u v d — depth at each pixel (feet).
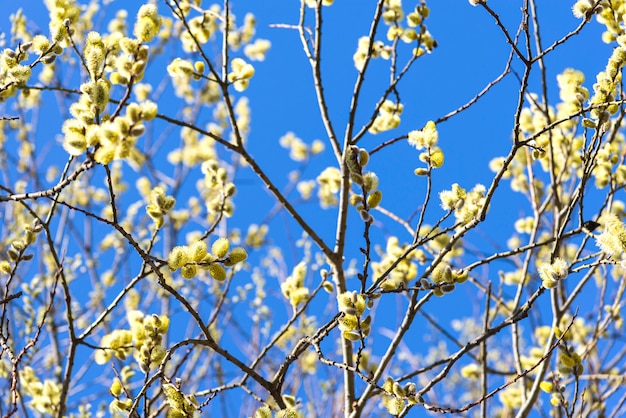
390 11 12.60
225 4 11.66
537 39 12.31
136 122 6.81
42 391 11.43
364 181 8.41
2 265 9.86
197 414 8.65
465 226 9.27
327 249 11.46
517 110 9.32
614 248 8.70
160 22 7.23
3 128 18.95
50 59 9.73
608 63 10.18
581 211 9.70
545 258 15.47
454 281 8.86
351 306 8.43
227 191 11.38
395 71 12.40
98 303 17.67
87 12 18.80
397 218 12.50
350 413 10.81
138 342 9.38
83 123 7.06
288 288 11.46
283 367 9.78
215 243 8.20
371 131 12.51
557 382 10.02
